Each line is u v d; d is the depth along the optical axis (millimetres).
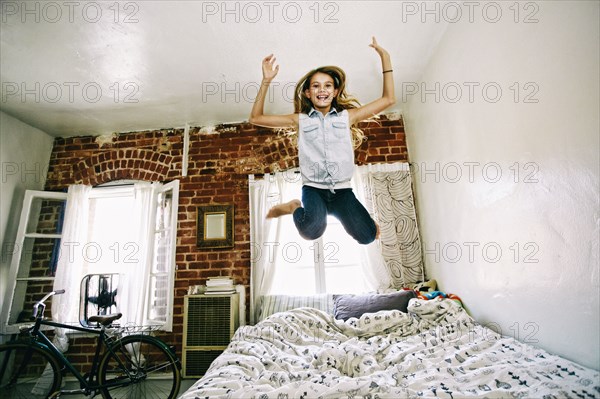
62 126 3596
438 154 2756
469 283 2350
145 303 3215
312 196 1358
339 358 1787
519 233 1768
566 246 1438
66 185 3645
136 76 2807
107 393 2562
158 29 2311
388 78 1469
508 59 1777
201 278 3279
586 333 1346
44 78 2775
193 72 2789
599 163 1245
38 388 2775
